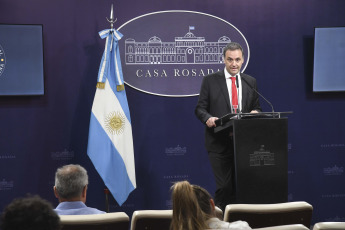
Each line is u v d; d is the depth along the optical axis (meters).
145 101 13.09
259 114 8.76
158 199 13.09
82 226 5.29
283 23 13.47
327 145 13.65
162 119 13.14
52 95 12.65
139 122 13.03
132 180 12.28
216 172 10.15
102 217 5.35
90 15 12.75
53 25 12.61
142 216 5.82
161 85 13.12
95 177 12.83
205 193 5.05
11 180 12.42
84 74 12.75
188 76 13.23
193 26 13.23
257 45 13.38
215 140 10.23
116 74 12.25
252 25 13.38
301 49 13.52
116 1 12.88
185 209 4.69
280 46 13.47
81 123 12.75
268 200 8.76
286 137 8.82
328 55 13.37
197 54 13.27
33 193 12.53
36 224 3.22
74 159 12.74
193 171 13.23
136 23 12.98
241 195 8.67
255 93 10.74
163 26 13.11
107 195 12.14
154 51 13.09
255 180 8.71
